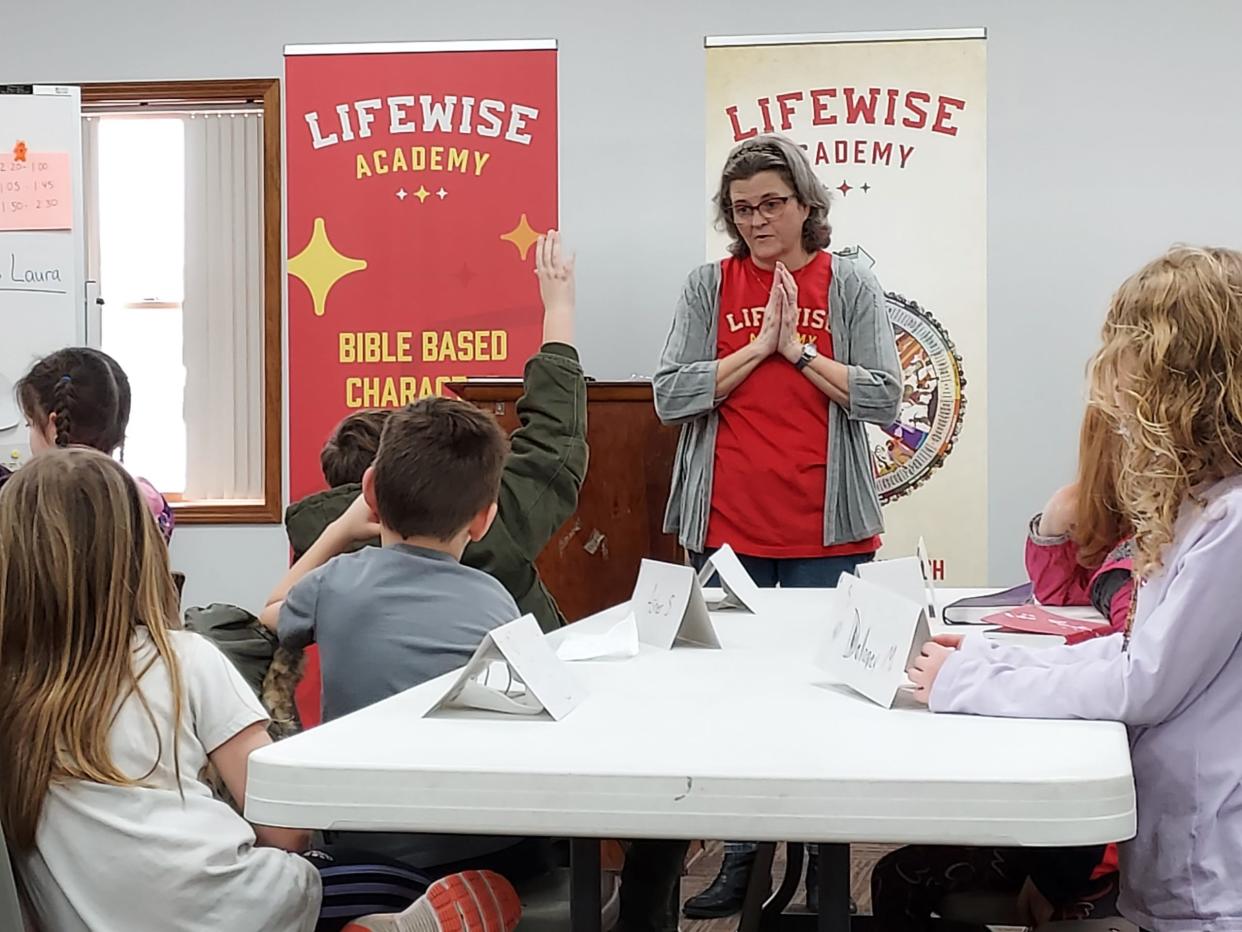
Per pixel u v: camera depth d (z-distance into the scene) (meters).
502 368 4.48
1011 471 4.44
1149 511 1.22
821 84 4.29
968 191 4.25
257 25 4.62
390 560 1.62
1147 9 4.36
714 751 0.99
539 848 1.51
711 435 3.05
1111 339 1.29
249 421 4.70
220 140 4.68
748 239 3.07
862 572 1.71
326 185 4.48
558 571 3.21
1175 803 1.18
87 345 4.57
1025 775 0.90
